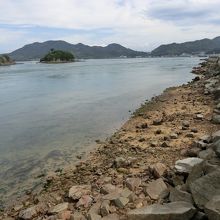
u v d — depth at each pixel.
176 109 24.94
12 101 37.16
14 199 12.13
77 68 116.62
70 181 13.01
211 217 7.39
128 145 16.78
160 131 18.39
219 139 12.23
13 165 15.73
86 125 23.25
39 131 22.16
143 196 10.28
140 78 63.16
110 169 13.43
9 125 24.41
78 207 10.23
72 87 50.41
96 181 12.26
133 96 37.22
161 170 11.91
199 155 12.16
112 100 34.78
